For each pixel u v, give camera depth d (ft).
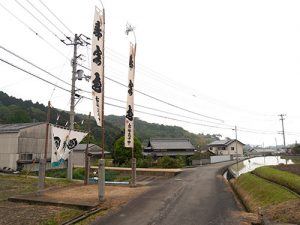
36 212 36.63
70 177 74.90
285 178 49.73
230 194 50.62
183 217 33.19
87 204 39.37
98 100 46.50
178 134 347.36
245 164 167.53
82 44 73.61
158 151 183.52
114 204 41.22
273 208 34.17
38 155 110.11
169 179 79.71
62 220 32.89
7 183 67.51
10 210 37.88
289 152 254.68
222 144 255.50
